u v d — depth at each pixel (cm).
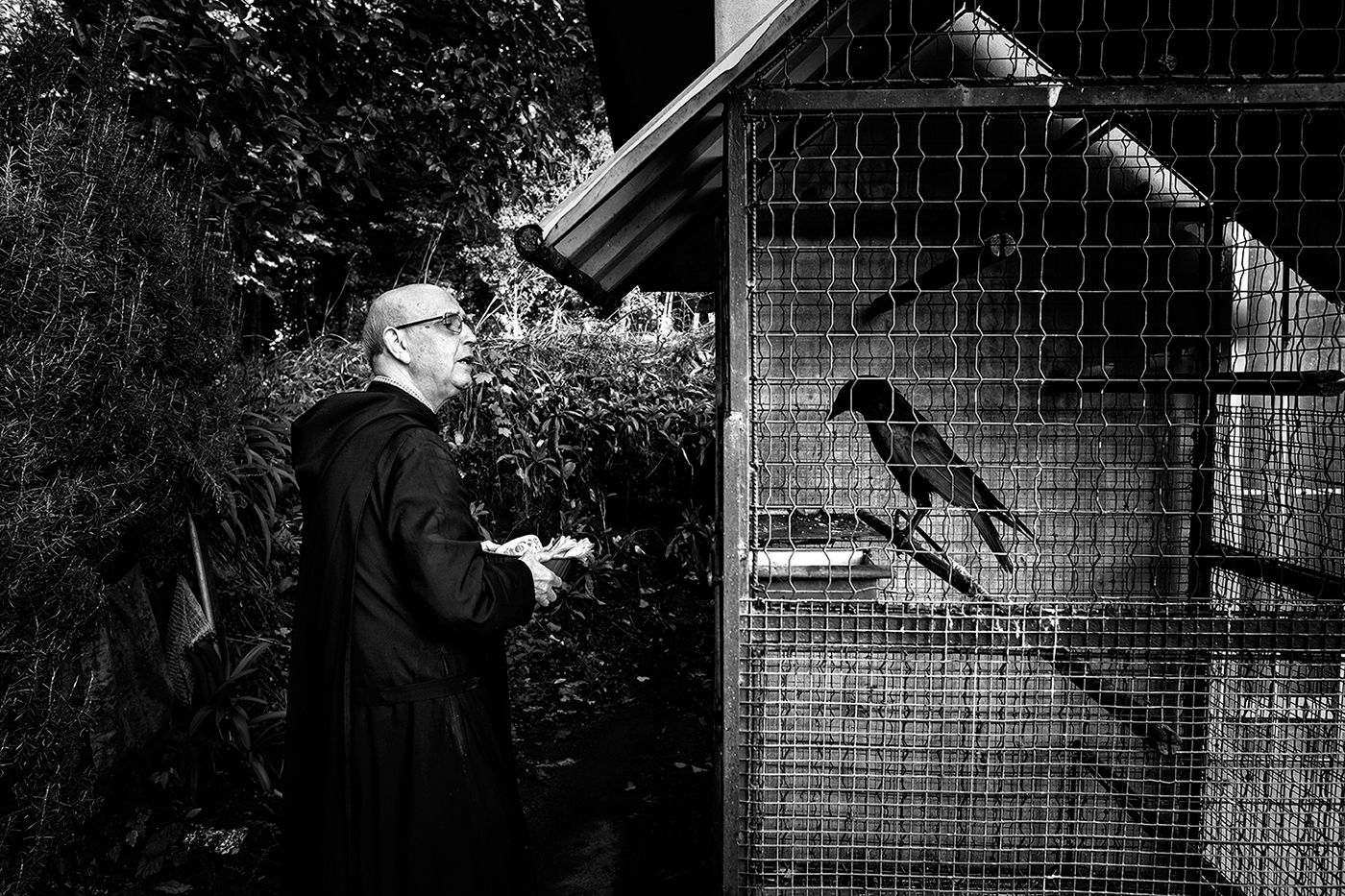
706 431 681
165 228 299
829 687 194
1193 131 224
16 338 227
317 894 197
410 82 651
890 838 213
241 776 349
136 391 269
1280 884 197
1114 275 243
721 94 179
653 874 315
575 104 1078
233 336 346
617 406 661
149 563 310
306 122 538
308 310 880
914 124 236
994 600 192
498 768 207
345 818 196
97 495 248
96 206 258
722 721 187
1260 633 183
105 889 288
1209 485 228
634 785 384
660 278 390
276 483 399
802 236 238
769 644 189
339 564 199
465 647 204
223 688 343
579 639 550
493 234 888
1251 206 227
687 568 648
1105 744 220
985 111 179
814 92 178
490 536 577
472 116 693
